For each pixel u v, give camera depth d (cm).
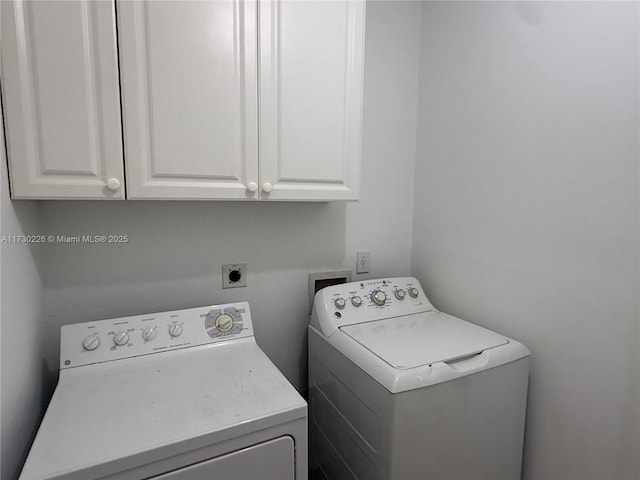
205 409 83
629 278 95
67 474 64
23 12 83
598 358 102
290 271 154
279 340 154
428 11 163
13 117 83
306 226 155
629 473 97
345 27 118
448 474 102
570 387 110
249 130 107
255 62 106
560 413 113
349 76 121
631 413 96
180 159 99
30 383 98
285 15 109
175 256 132
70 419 79
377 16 159
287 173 114
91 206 119
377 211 170
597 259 101
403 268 179
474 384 103
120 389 92
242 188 108
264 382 96
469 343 115
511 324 127
